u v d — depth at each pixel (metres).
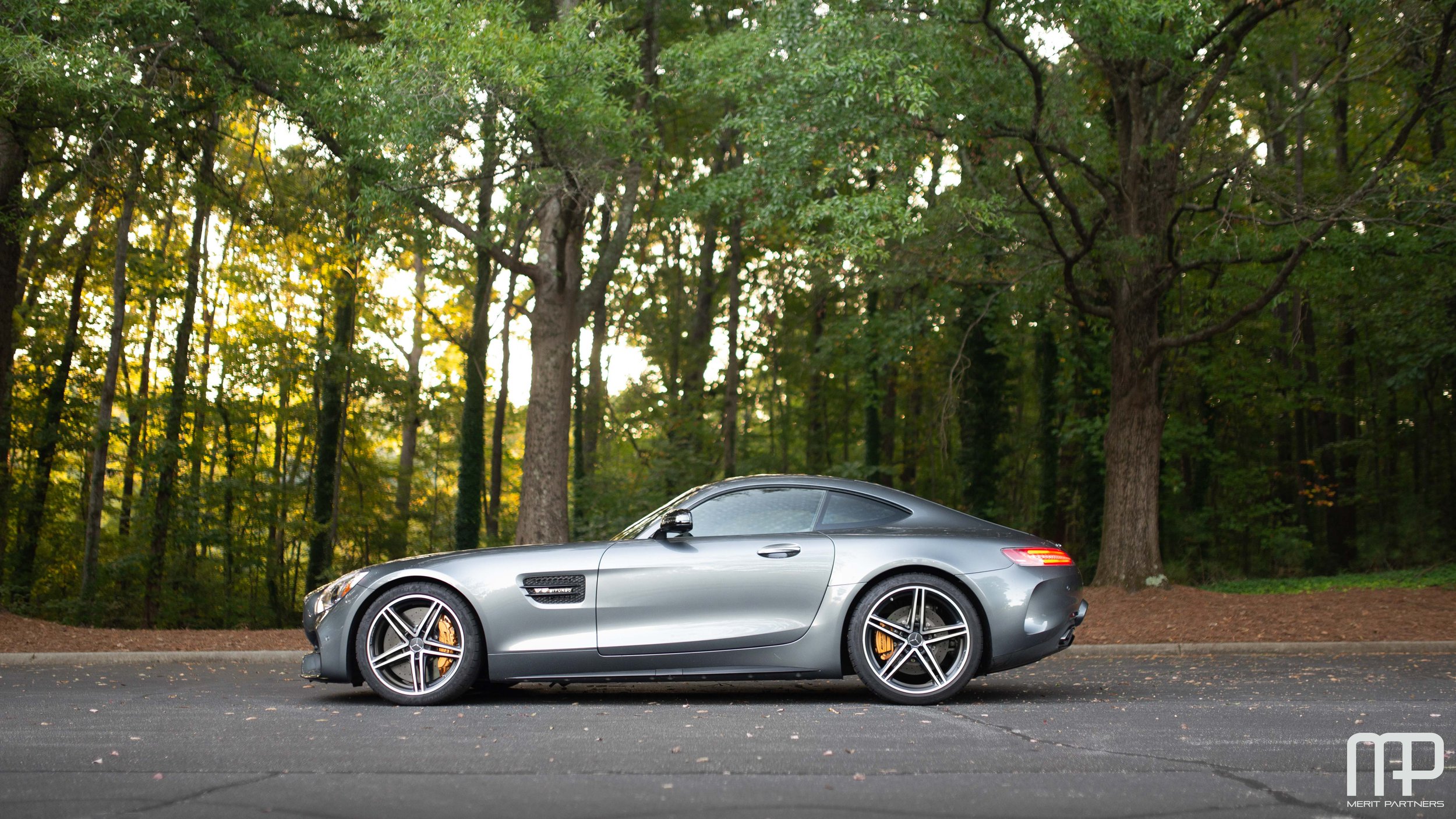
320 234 17.27
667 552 6.15
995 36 12.91
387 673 6.19
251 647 10.45
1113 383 15.92
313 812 3.33
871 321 22.02
